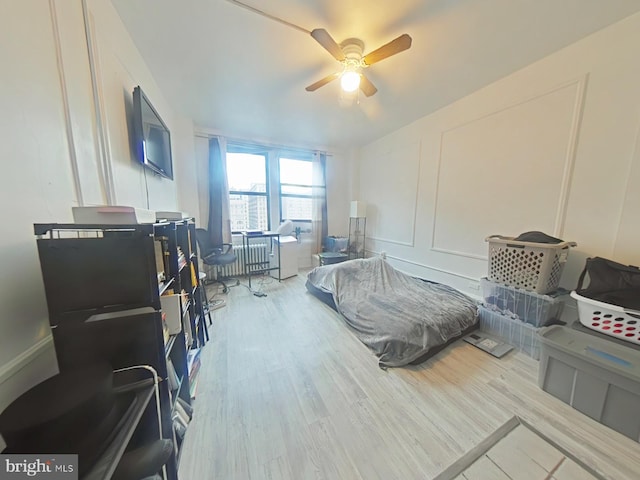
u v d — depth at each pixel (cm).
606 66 174
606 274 155
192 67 215
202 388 158
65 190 102
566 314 195
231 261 353
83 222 88
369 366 180
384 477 105
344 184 508
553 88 203
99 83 129
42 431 55
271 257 432
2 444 63
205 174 386
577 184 194
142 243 86
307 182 478
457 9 154
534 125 218
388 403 145
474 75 233
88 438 58
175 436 107
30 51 85
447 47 191
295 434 126
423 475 106
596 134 182
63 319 82
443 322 201
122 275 85
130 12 154
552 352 148
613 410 125
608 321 147
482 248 274
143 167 193
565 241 200
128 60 170
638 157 163
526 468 108
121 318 86
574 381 139
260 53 197
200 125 368
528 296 193
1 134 73
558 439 122
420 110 314
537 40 185
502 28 171
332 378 167
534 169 221
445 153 308
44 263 78
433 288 281
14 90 78
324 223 481
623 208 171
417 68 220
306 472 107
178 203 327
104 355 87
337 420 134
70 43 107
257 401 147
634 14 159
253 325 243
